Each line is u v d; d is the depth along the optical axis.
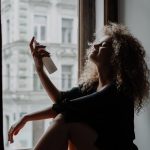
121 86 1.09
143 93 1.19
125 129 1.07
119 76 1.11
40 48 1.18
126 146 1.07
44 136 1.01
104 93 1.06
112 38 1.17
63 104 1.05
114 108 1.05
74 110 1.04
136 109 1.23
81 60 1.50
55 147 1.01
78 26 1.54
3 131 1.18
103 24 1.49
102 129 1.06
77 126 1.05
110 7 1.49
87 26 1.52
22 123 1.16
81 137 1.05
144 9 1.38
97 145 1.05
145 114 1.39
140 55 1.18
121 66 1.12
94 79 1.28
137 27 1.43
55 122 1.04
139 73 1.15
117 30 1.19
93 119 1.06
